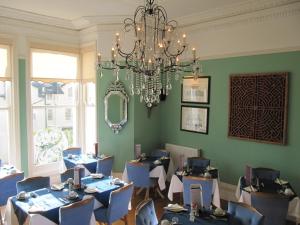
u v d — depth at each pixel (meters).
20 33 5.15
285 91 4.20
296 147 4.18
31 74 5.34
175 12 4.95
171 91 5.86
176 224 2.59
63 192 3.48
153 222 2.84
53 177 5.84
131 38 5.40
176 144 5.85
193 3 4.46
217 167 5.17
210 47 5.14
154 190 5.17
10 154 5.20
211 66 5.16
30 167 5.41
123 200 3.45
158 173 4.79
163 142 6.09
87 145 6.23
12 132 5.18
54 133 5.91
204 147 5.36
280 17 4.23
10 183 3.92
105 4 4.52
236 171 4.90
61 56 5.79
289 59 4.19
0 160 4.79
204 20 5.11
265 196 3.16
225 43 4.93
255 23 4.51
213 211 2.87
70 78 5.95
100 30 5.51
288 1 4.06
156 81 3.14
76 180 3.58
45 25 5.46
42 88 5.64
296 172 4.19
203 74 5.28
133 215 4.33
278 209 3.14
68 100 6.08
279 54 4.29
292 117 4.20
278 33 4.27
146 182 4.62
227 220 2.69
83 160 5.10
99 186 3.68
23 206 3.05
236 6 4.54
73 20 5.48
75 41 5.95
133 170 4.67
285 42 4.20
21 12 4.92
